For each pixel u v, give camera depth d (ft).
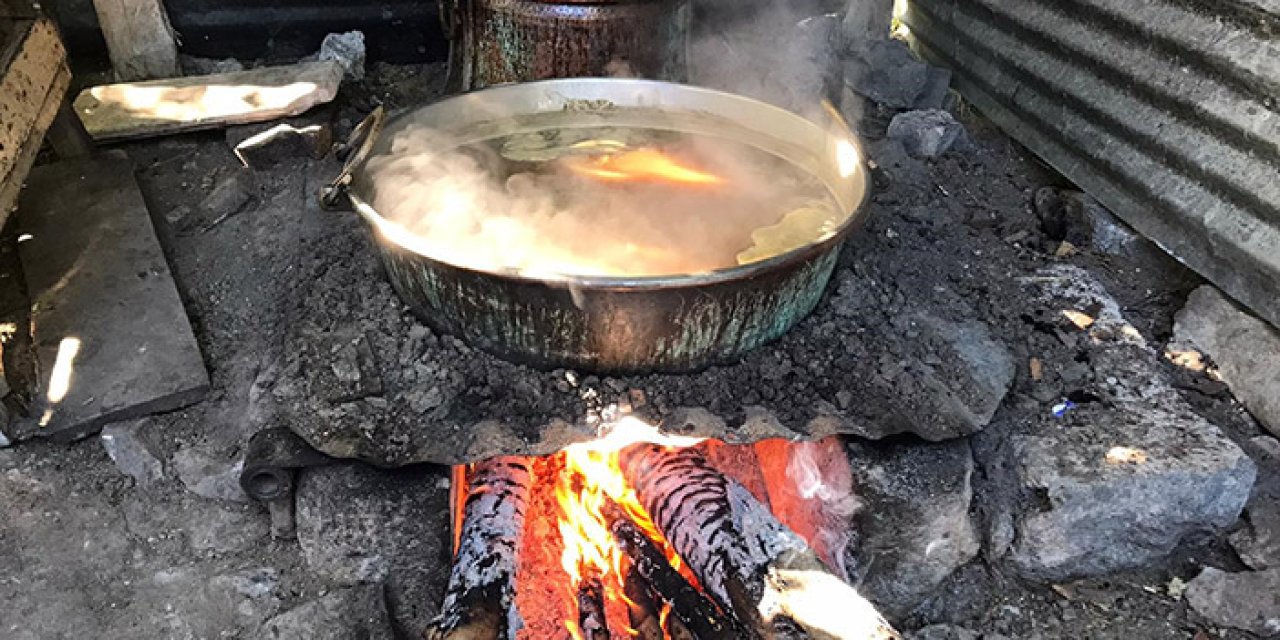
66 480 4.24
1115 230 5.41
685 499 3.87
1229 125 4.66
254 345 4.64
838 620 3.41
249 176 5.59
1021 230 5.63
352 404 3.79
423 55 7.22
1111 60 5.36
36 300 4.70
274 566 4.04
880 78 6.72
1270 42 4.42
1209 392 4.71
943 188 5.88
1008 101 6.37
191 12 6.73
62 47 5.32
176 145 5.82
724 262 3.64
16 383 4.42
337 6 6.92
